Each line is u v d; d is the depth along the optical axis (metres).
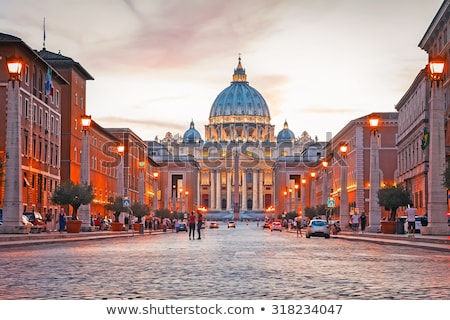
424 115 83.81
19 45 76.50
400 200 65.06
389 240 49.69
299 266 24.91
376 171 62.31
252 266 24.86
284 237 73.56
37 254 32.22
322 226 69.19
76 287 17.30
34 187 82.31
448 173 42.50
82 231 65.75
